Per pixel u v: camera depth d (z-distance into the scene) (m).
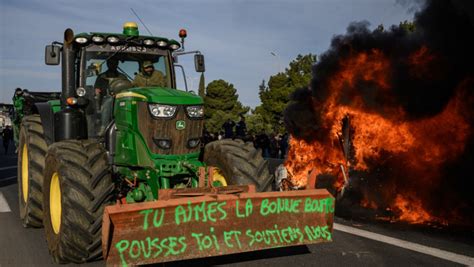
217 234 3.94
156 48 6.17
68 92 5.67
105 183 4.40
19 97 8.66
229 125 19.78
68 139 5.37
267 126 38.53
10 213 7.15
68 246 4.26
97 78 5.84
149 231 3.70
